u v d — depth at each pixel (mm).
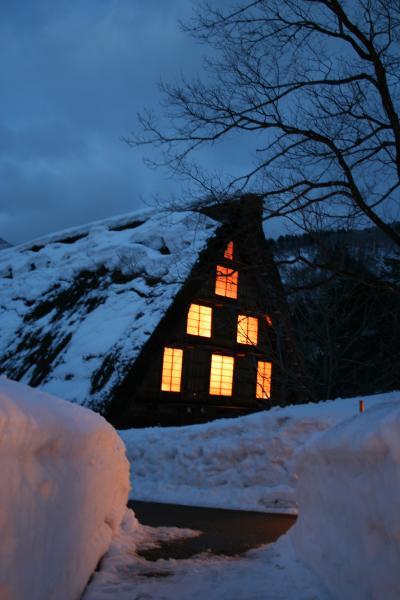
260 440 11711
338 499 4270
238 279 21750
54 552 3350
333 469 4500
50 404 3734
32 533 2859
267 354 20141
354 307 18703
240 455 11898
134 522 7680
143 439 14219
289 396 22656
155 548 6676
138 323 18844
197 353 21047
